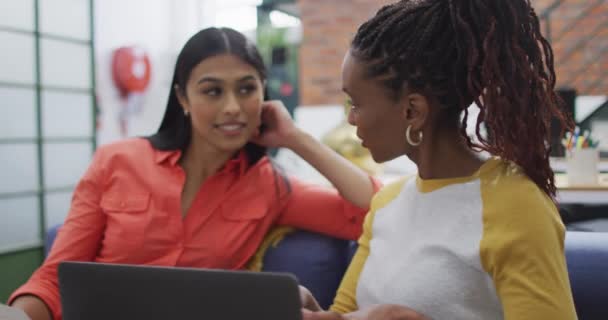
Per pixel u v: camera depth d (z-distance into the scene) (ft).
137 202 4.57
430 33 2.64
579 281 3.60
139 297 2.29
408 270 2.80
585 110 8.66
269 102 4.78
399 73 2.69
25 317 2.71
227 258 4.61
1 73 9.16
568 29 14.48
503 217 2.51
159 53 14.53
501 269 2.48
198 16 15.47
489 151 2.67
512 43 2.55
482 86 2.59
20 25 9.47
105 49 13.00
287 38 18.66
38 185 9.69
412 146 2.85
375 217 3.26
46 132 9.89
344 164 4.59
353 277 3.42
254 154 4.84
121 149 4.78
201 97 4.33
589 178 5.91
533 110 2.61
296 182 4.99
